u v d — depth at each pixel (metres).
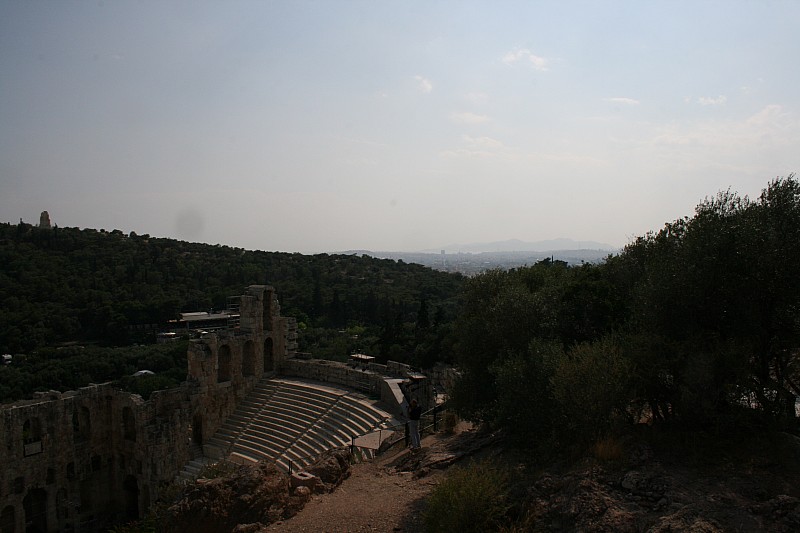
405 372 49.12
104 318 100.12
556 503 17.69
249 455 43.78
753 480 17.14
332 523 20.91
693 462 18.70
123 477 48.25
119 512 48.50
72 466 46.28
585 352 22.31
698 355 20.09
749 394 20.58
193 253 155.38
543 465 21.67
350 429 41.34
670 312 22.61
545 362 23.67
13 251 113.69
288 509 22.31
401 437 35.38
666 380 21.83
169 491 31.30
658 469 18.30
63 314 97.56
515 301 30.17
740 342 21.00
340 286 146.12
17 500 42.03
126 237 150.88
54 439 44.62
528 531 17.02
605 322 29.14
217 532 21.20
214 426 48.94
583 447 21.09
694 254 22.08
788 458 18.50
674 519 14.91
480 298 36.78
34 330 90.06
